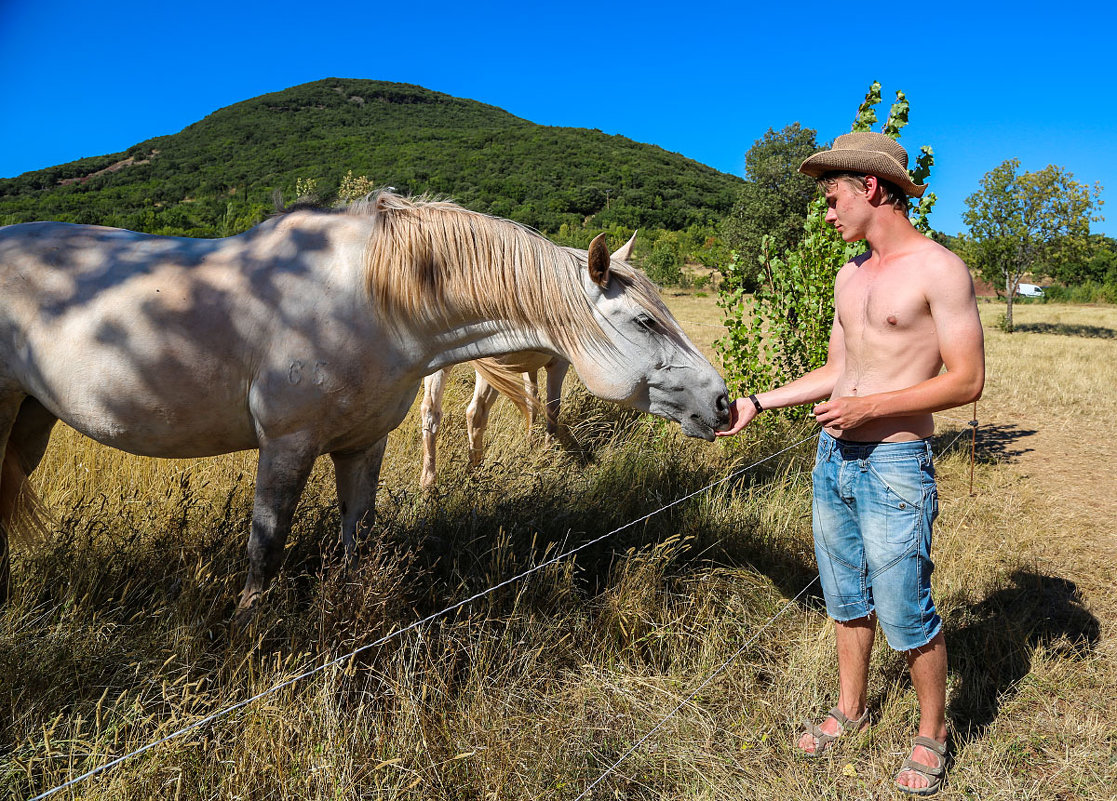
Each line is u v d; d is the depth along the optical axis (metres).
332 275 2.35
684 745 2.33
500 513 3.51
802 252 5.39
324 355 2.32
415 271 2.36
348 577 2.49
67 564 2.74
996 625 3.14
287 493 2.42
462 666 2.57
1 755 1.93
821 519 2.34
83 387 2.34
